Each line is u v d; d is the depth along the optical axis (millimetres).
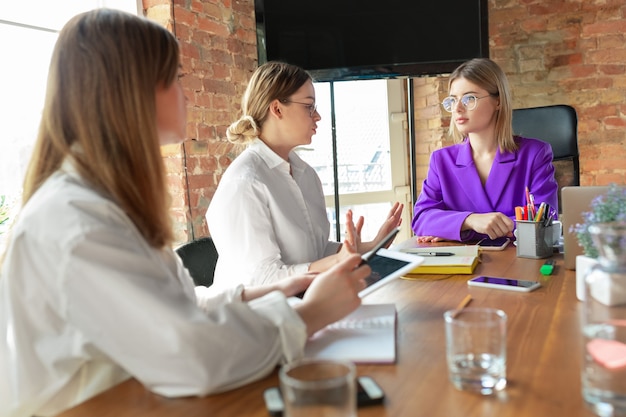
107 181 886
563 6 3439
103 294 789
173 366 785
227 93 3018
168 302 800
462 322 764
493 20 3564
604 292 729
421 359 879
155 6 2662
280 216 1662
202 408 758
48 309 848
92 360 891
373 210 4070
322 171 3914
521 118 2861
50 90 918
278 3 3090
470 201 2201
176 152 2727
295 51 3113
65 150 905
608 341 711
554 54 3486
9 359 903
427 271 1472
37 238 822
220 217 1622
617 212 1092
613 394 680
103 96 886
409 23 3135
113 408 770
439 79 3619
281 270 1539
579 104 3482
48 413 888
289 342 870
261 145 1775
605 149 3467
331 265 1482
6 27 2260
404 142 3986
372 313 1109
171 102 993
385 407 729
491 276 1401
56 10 2467
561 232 1777
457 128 2258
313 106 1801
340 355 888
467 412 705
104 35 894
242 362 821
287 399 637
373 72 3158
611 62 3396
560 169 2775
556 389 755
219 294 1236
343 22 3119
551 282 1312
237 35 3094
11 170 2285
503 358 763
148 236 921
